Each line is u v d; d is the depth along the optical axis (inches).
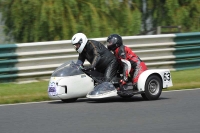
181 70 2027.6
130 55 1381.6
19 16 2123.5
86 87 1362.0
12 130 970.7
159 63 1973.4
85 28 2166.6
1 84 1692.9
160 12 2461.9
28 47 1744.6
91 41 1376.7
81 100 1417.3
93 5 2204.7
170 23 2431.1
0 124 1037.2
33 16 2119.8
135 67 1382.9
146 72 1374.3
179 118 1083.3
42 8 2086.6
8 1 2185.0
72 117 1104.8
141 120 1060.5
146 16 2498.8
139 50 1936.5
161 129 968.9
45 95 1470.2
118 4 2265.0
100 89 1334.9
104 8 2223.2
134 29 2295.8
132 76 1393.9
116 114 1135.6
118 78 1406.3
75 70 1350.9
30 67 1747.0
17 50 1724.9
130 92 1350.9
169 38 1988.2
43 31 2122.3
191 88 1637.6
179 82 1750.7
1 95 1501.0
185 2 2452.0
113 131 950.4
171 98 1403.8
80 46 1360.7
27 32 2156.7
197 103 1299.2
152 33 2217.0
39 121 1063.6
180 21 2409.0
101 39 1843.0
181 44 2014.0
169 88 1610.5
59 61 1813.5
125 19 2283.5
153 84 1381.6
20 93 1540.4
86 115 1127.6
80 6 2185.0
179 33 2017.7
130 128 977.5
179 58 2015.3
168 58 1989.4
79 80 1348.4
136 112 1161.4
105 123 1027.9
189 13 2440.9
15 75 1718.8
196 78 1827.0
